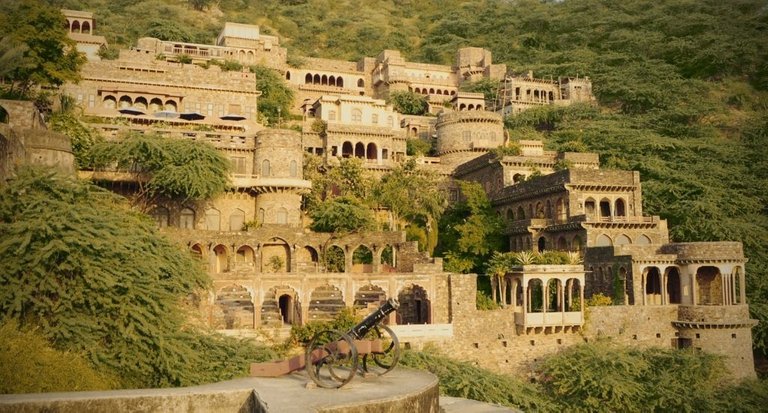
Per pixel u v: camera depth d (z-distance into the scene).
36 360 21.84
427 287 47.66
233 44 109.88
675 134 101.81
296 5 183.62
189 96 77.81
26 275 25.12
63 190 29.28
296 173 64.25
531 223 63.34
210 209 61.69
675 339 52.88
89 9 133.12
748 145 93.94
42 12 53.12
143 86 75.50
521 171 73.88
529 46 151.00
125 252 27.56
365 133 79.44
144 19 135.25
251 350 33.50
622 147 89.12
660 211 75.12
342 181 66.44
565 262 53.84
